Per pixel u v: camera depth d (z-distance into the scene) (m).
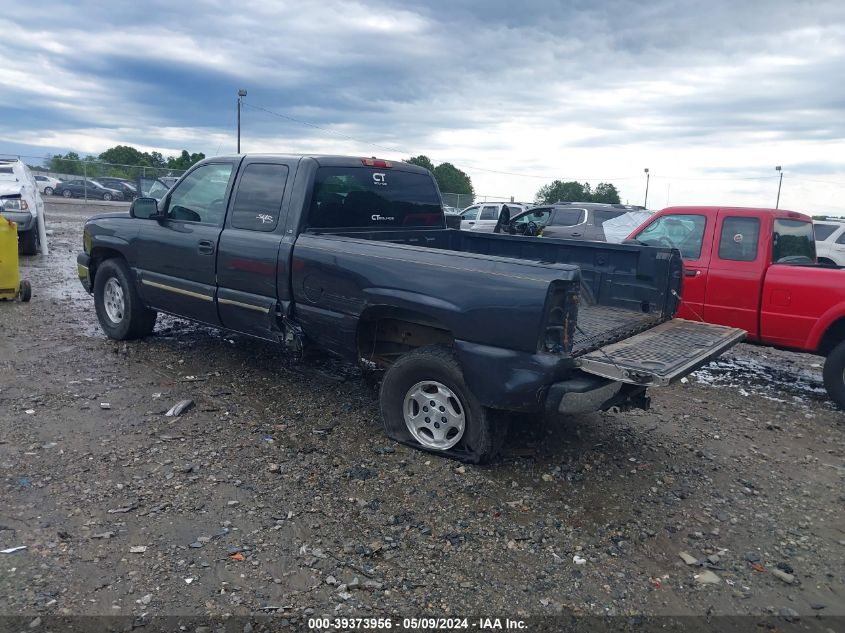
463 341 4.32
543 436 5.24
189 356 6.86
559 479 4.50
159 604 3.05
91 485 4.09
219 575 3.28
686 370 4.09
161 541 3.54
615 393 4.25
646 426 5.69
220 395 5.76
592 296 5.93
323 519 3.85
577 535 3.83
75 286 10.97
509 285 4.11
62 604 3.01
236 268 5.71
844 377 6.36
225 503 3.97
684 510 4.21
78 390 5.70
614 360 4.13
